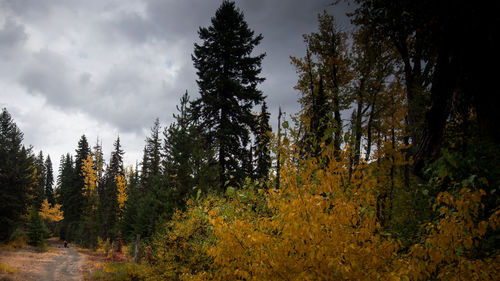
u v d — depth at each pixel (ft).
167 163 51.16
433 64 24.44
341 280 9.27
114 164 150.71
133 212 95.91
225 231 10.28
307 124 10.92
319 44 55.21
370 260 9.37
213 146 55.52
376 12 22.03
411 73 33.55
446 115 16.65
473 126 15.97
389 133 43.86
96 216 132.57
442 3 15.20
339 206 9.39
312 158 10.00
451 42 16.07
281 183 10.55
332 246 9.38
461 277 8.05
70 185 162.20
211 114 64.13
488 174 10.68
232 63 67.87
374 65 48.21
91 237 123.65
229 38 68.18
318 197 9.16
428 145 17.11
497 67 13.78
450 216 8.82
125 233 94.79
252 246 10.15
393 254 9.53
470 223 7.98
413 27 19.27
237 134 63.00
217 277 11.93
